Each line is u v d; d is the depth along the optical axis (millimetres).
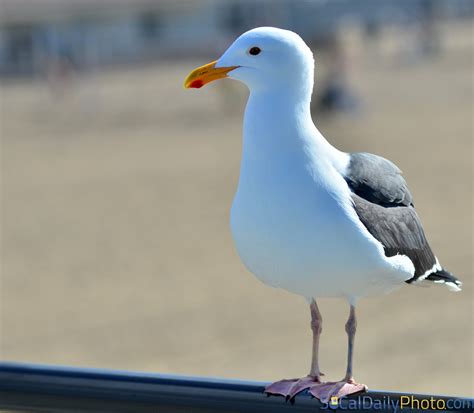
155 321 11758
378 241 3842
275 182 3832
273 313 11727
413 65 42344
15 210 19594
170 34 65188
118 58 61031
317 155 3883
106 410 3926
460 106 29297
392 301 11797
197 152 25359
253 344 10594
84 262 14984
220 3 64875
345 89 30984
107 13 63688
